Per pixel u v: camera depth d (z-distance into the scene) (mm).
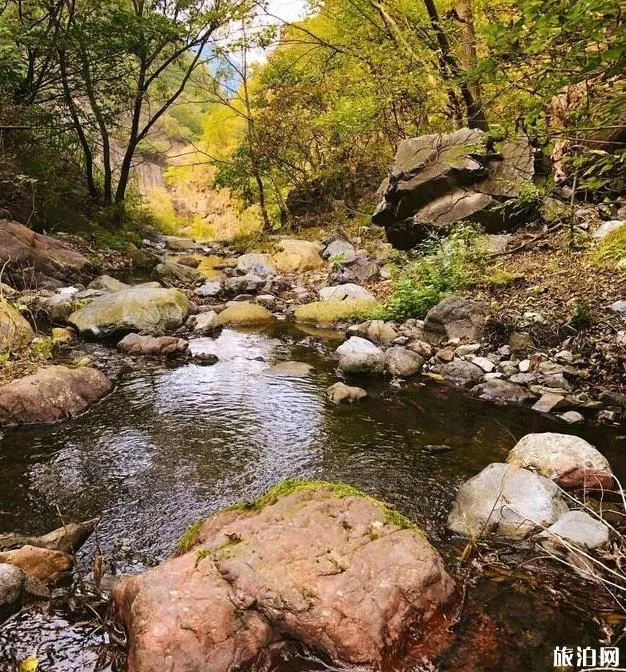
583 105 3549
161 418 4844
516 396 5254
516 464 3387
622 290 6000
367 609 2193
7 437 4395
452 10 9008
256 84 20125
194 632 2062
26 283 8867
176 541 3086
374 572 2326
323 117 12523
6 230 9727
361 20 10438
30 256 9273
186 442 4375
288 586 2205
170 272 11742
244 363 6520
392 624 2213
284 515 2562
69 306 7773
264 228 19812
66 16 14469
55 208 13734
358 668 2094
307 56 16547
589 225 7711
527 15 2504
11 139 12609
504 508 3080
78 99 16047
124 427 4633
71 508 3426
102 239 13906
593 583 2645
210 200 36406
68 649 2254
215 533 2613
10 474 3830
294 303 9680
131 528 3211
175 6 15352
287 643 2186
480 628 2363
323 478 3811
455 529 3137
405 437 4504
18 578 2455
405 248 10141
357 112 11562
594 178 3945
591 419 4777
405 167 9547
